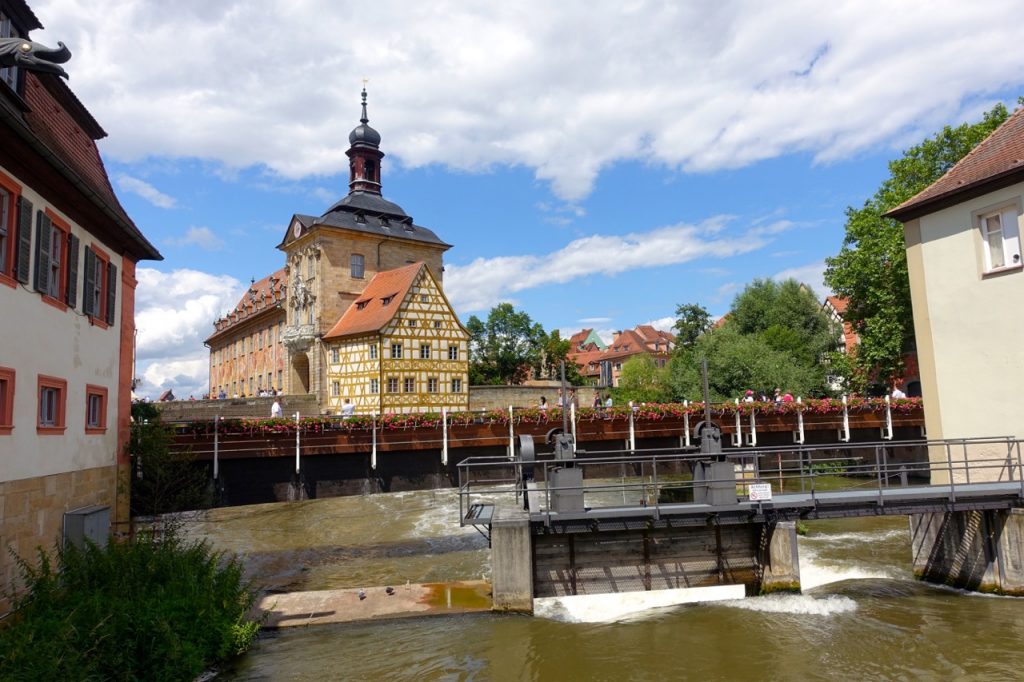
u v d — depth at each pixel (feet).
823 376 133.69
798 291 155.33
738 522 38.14
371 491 58.23
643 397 148.56
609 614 36.47
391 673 28.91
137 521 49.75
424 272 133.59
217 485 53.06
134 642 26.53
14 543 31.96
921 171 99.09
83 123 49.11
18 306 32.40
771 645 31.68
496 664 29.84
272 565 51.60
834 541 55.11
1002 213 45.42
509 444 64.69
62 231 38.60
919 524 44.14
